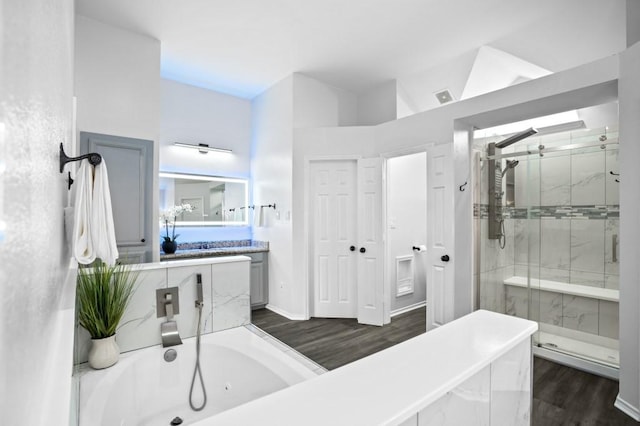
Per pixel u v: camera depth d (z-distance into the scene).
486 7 2.75
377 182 3.78
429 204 3.32
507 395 1.00
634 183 2.04
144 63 3.14
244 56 3.60
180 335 2.46
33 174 0.39
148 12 2.81
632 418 2.02
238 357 2.32
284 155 4.12
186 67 3.87
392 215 4.21
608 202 3.00
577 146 3.00
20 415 0.33
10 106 0.25
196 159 4.37
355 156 3.90
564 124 3.31
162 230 4.07
